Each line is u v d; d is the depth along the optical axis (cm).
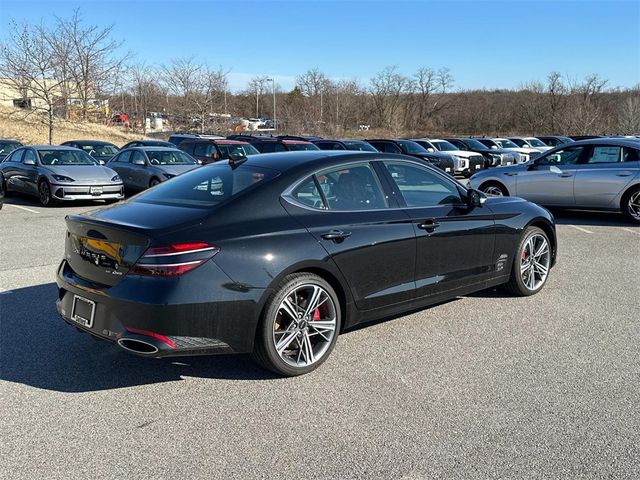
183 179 475
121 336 367
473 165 2286
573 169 1132
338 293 438
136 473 297
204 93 4178
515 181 1201
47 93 2883
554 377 409
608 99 5450
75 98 3341
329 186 445
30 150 1489
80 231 400
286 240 399
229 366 432
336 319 430
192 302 362
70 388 394
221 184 434
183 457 312
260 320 391
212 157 1712
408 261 472
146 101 4581
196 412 362
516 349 462
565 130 5038
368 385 398
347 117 6238
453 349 462
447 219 503
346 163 461
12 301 582
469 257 526
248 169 449
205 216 388
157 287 359
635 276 691
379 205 466
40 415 357
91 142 2098
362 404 371
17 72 2881
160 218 390
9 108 3638
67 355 449
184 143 1811
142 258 363
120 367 429
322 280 420
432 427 341
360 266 438
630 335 493
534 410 361
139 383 403
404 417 354
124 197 1576
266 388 395
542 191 1168
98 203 1455
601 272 711
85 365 431
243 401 376
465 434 333
